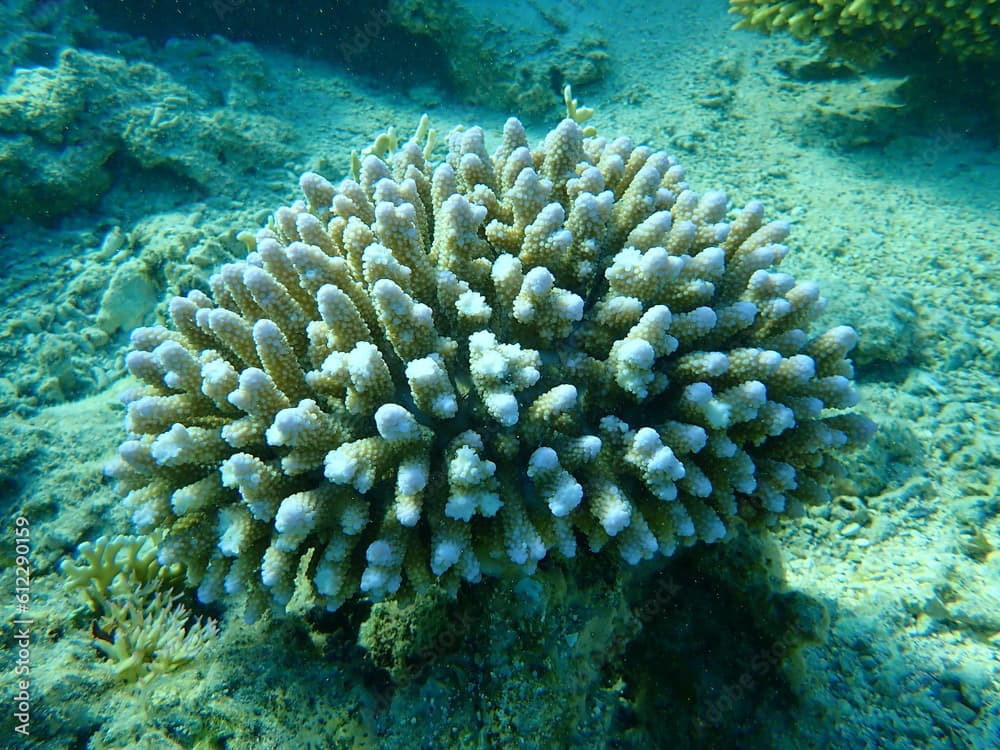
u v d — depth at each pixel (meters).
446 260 2.46
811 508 3.55
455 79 8.25
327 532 2.15
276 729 2.28
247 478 1.97
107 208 5.47
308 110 7.33
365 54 8.67
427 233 2.76
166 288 4.64
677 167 3.09
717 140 6.72
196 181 5.59
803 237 5.38
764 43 8.20
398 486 2.00
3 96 5.23
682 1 9.20
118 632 2.67
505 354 2.09
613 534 2.00
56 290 4.70
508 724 2.27
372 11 8.30
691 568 2.89
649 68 8.07
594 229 2.50
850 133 6.77
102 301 4.46
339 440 2.15
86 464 3.39
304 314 2.38
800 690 2.67
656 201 2.80
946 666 2.78
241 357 2.38
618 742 2.70
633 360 2.06
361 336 2.25
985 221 5.53
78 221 5.36
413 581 2.12
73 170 5.26
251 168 6.00
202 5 8.59
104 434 3.59
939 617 2.96
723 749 2.66
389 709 2.35
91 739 2.35
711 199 2.69
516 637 2.36
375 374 2.08
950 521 3.41
